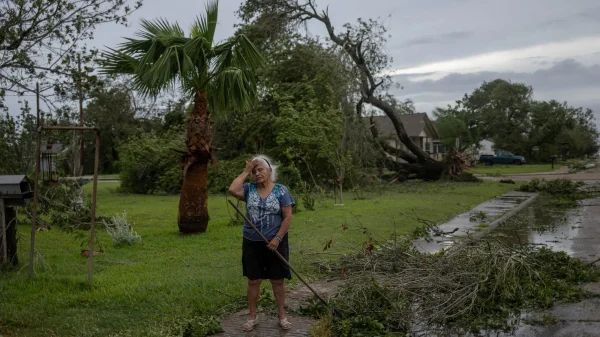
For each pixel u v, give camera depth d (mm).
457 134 67750
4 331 5328
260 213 5402
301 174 22516
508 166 61062
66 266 8273
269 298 6262
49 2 11328
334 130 22047
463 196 21516
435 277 6688
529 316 5969
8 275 7457
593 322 5727
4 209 7820
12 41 11297
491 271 6715
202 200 11672
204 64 11156
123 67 11195
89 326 5477
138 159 24953
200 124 11453
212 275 7559
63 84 11969
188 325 5344
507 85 79438
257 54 11336
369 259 7742
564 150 81188
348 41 26562
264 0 27203
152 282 7109
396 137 32719
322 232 11586
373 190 24141
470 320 5812
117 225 10555
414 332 5508
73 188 11586
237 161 23469
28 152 13562
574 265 7895
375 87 27812
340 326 5371
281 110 22266
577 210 17094
